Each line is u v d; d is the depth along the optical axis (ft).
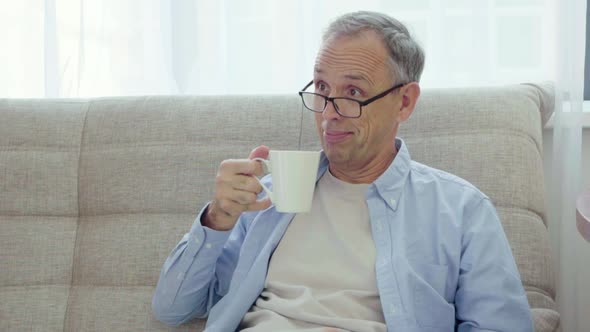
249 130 6.08
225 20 7.57
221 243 4.96
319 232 5.05
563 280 6.61
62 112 6.47
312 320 4.73
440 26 7.08
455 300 4.77
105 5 7.77
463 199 4.96
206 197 5.99
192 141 6.13
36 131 6.39
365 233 4.97
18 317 5.89
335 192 5.14
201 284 5.11
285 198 4.20
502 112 5.75
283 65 7.45
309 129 6.00
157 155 6.12
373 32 4.82
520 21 6.97
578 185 6.65
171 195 6.03
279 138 6.03
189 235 4.99
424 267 4.79
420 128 5.82
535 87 6.17
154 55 7.78
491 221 4.86
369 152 4.92
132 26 7.77
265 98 6.23
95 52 7.79
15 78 8.05
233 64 7.57
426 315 4.64
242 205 4.62
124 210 6.10
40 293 5.97
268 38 7.51
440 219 4.87
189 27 7.55
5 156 6.31
